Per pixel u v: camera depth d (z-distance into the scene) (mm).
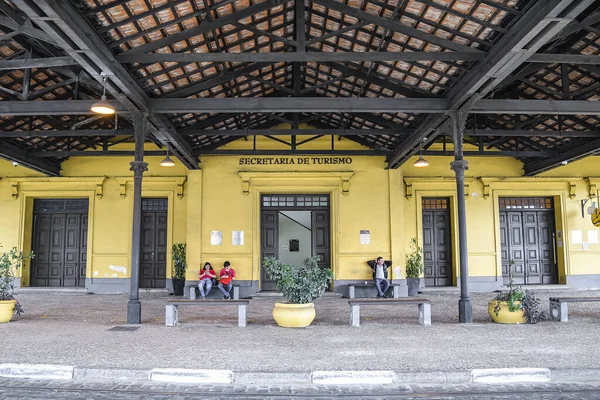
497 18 7191
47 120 12953
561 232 16781
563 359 6488
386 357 6637
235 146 15641
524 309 9531
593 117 12562
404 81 10602
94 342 7680
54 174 16109
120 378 5957
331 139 15727
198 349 7164
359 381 5793
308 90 10375
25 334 8398
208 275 14336
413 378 5828
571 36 9102
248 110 9539
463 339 7953
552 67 10453
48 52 8898
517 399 5168
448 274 16703
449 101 9734
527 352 6938
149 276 16484
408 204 16375
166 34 8180
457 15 7363
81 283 16750
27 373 6082
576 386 5641
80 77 9648
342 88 12984
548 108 9555
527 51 7164
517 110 9617
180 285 15281
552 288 16094
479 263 16344
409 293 15273
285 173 15422
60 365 6129
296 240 15852
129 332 8633
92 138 15648
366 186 15586
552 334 8383
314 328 9094
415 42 8930
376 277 14508
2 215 16422
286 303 9383
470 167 16688
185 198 16281
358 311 9352
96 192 16391
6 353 6840
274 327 9219
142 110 9633
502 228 17109
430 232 16812
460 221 9820
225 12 8273
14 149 13680
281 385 5719
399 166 15375
